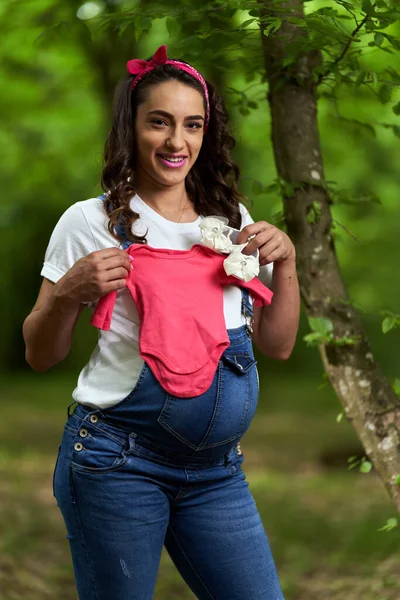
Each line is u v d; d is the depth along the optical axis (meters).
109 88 11.46
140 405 3.18
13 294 29.53
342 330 4.43
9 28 11.30
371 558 7.13
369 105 9.69
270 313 3.56
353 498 10.08
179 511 3.33
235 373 3.29
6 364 31.09
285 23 4.45
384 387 4.41
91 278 3.08
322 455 14.41
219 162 3.63
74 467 3.22
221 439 3.26
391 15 3.97
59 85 14.34
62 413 21.16
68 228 3.33
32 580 6.39
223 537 3.31
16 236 26.58
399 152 16.83
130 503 3.18
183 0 5.53
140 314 3.20
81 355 31.27
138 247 3.23
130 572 3.18
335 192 4.71
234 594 3.32
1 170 17.47
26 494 9.52
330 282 4.49
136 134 3.37
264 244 3.36
